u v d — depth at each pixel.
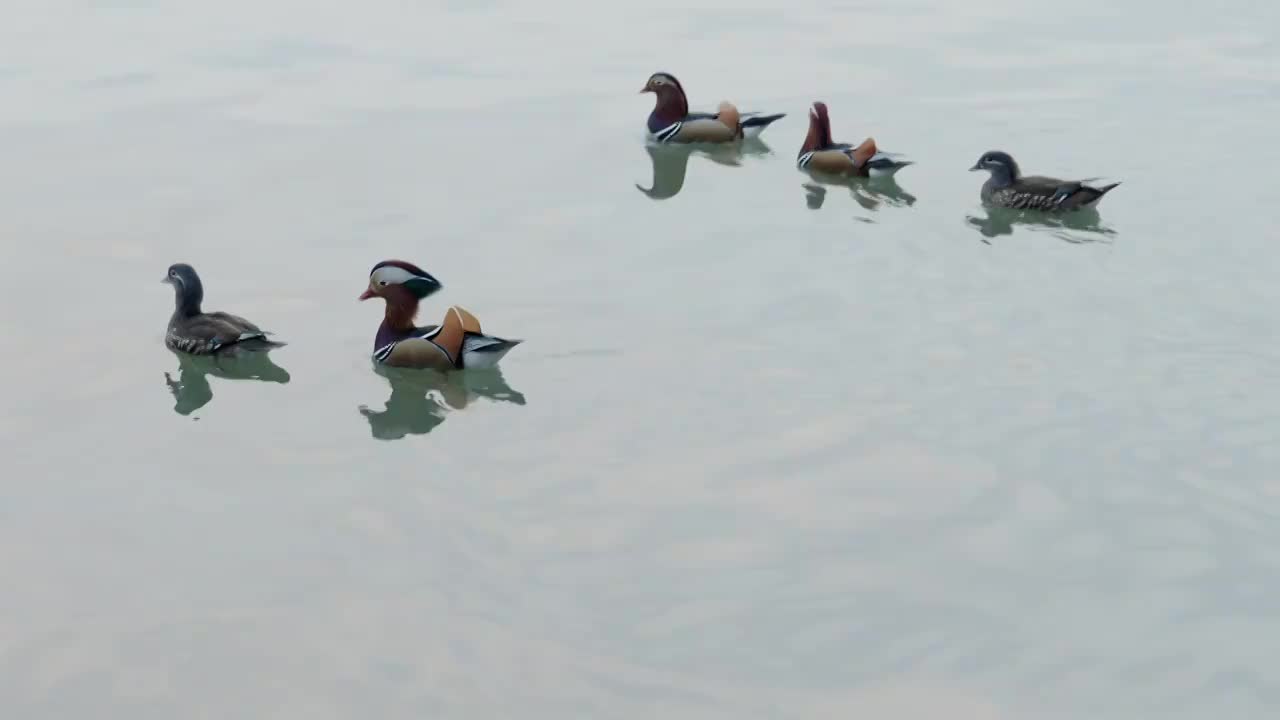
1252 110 32.47
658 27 40.50
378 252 24.52
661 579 15.12
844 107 33.19
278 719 13.11
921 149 30.30
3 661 13.98
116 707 13.32
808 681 13.51
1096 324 21.31
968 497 16.61
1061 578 15.04
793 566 15.32
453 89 34.66
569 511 16.48
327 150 30.08
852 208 26.88
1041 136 30.83
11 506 16.84
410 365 20.25
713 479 17.12
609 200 27.30
